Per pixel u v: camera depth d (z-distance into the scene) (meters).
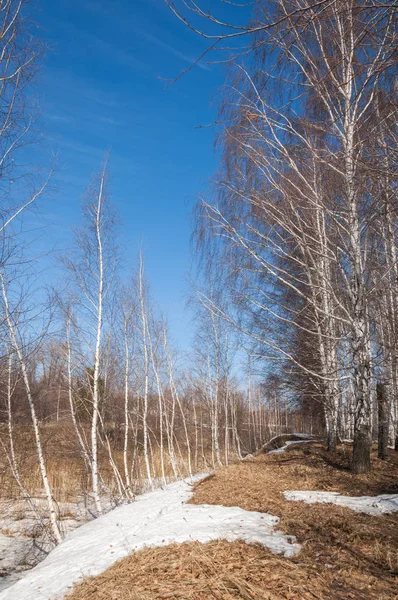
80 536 8.90
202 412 29.92
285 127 11.31
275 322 14.56
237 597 4.66
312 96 9.55
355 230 11.24
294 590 4.77
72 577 6.36
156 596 4.88
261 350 14.78
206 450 30.67
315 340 15.12
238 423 35.72
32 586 6.50
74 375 15.55
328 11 4.32
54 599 5.68
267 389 24.44
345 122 10.05
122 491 16.14
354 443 11.70
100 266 14.49
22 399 15.17
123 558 6.61
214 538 6.64
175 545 6.54
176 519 8.13
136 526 8.41
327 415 16.02
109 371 19.56
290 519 7.33
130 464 22.72
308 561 5.54
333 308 13.55
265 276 13.20
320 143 10.82
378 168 5.79
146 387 19.25
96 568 6.46
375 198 8.84
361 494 9.30
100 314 14.38
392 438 17.95
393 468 12.05
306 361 15.88
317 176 11.54
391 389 14.15
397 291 11.98
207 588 4.89
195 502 9.71
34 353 13.09
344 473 11.45
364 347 11.50
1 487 16.50
